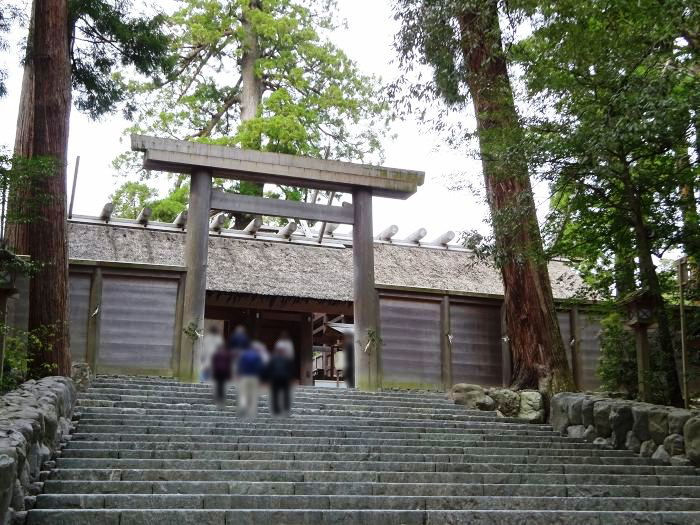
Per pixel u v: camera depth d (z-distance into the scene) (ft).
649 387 38.17
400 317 51.60
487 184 47.11
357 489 24.86
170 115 85.97
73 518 19.94
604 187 38.96
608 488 26.89
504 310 53.42
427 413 41.37
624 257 43.88
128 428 30.40
